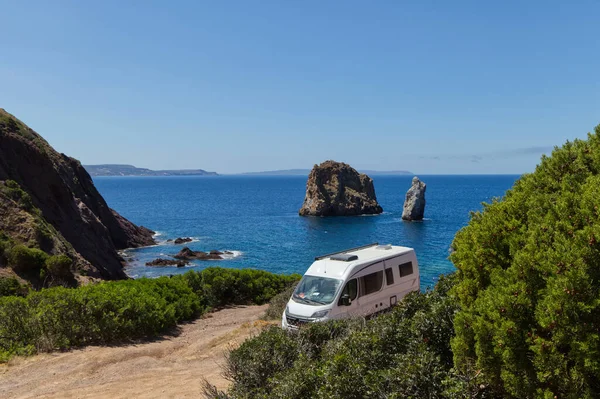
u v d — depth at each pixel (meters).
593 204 4.70
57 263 26.58
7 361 10.84
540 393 4.17
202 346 12.79
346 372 5.39
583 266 4.11
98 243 44.03
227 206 134.25
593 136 6.42
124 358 11.40
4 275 24.75
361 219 95.44
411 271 14.96
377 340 6.02
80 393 8.89
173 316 15.85
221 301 21.45
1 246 26.67
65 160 56.59
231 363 7.85
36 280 25.86
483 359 4.70
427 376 4.92
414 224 83.50
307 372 5.97
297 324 11.45
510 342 4.41
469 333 5.01
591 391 3.98
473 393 4.76
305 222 89.94
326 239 66.12
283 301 17.75
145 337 13.93
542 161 6.76
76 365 10.69
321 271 12.91
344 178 111.00
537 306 4.33
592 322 4.02
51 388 9.23
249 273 23.12
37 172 40.28
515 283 4.75
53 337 12.15
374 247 15.51
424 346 5.50
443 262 44.66
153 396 8.57
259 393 6.48
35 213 33.78
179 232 74.88
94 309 13.11
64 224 39.97
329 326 8.41
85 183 59.84
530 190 6.32
